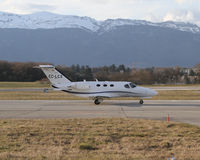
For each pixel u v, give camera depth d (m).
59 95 139.38
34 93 155.12
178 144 37.69
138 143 38.09
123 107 81.75
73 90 92.50
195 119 58.94
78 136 41.78
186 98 116.06
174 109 76.44
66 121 54.31
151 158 31.39
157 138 40.62
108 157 31.55
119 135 42.66
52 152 33.66
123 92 92.69
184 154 32.88
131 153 33.50
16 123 52.41
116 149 35.34
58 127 47.81
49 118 60.72
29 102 99.44
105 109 76.81
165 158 31.50
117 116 63.25
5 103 95.62
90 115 65.12
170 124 50.72
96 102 91.81
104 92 92.25
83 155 32.53
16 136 41.72
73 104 91.56
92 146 36.47
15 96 131.12
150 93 94.00
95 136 41.78
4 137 41.00
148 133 43.66
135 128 47.16
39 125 49.84
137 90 93.12
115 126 48.91
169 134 43.16
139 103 93.69
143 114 66.50
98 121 53.94
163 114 66.31
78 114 66.94
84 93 92.50
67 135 42.41
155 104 90.69
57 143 38.22
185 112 70.06
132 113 68.31
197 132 44.38
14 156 31.64
